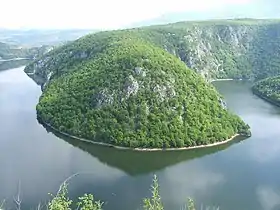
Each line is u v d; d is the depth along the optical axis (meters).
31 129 189.00
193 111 191.38
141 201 118.38
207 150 172.00
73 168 143.88
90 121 184.12
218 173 143.25
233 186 131.38
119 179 135.62
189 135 178.62
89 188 126.94
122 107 189.00
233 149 171.00
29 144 168.25
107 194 122.94
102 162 153.25
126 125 181.00
